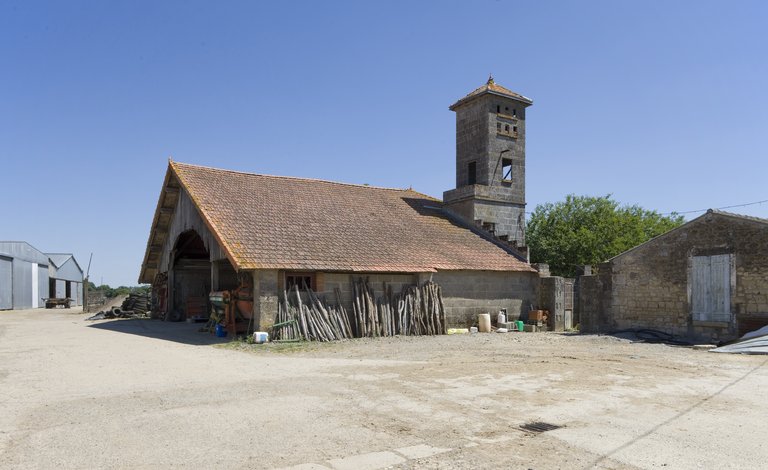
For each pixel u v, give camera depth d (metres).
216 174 24.11
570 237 39.41
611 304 21.17
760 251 16.95
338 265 19.67
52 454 6.12
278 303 18.50
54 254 62.16
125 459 5.98
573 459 6.04
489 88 28.89
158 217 26.66
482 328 23.12
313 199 25.12
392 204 27.94
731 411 8.12
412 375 11.20
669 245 19.45
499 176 29.23
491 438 6.77
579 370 11.91
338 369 12.02
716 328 17.92
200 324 25.33
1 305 42.97
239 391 9.46
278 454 6.18
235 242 18.84
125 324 25.64
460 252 24.66
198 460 5.97
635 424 7.41
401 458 6.06
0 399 8.81
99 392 9.38
